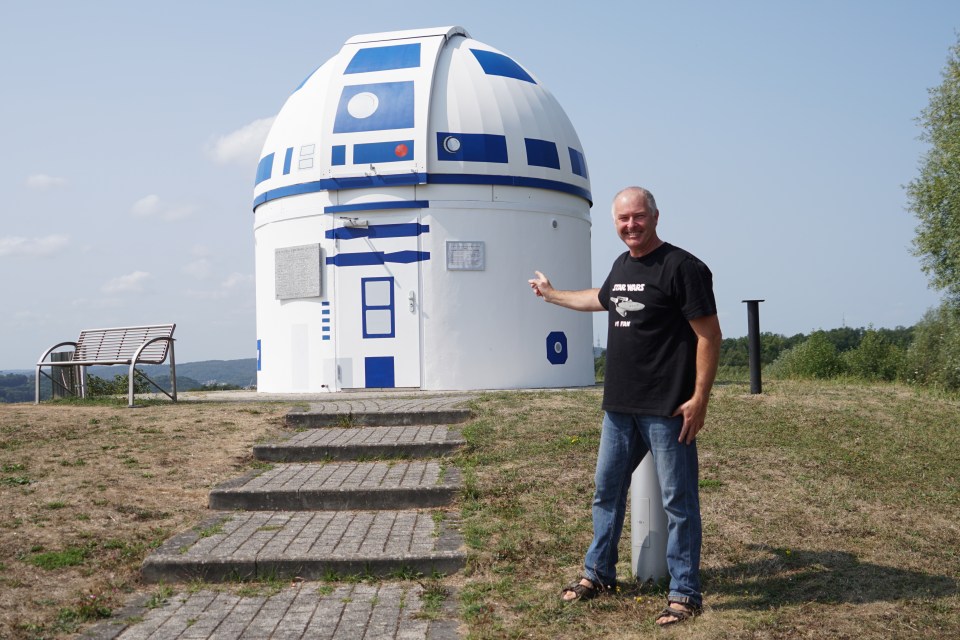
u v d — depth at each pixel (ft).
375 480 22.72
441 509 21.17
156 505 21.34
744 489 21.80
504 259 46.34
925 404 34.09
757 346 36.86
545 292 16.92
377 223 45.70
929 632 13.87
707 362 14.42
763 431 28.07
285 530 19.48
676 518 14.80
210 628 14.60
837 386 42.83
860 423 29.71
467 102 46.34
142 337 39.93
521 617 14.80
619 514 15.66
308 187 46.62
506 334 46.32
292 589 16.65
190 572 17.10
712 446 25.96
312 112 48.26
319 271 46.37
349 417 30.81
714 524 19.27
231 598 16.15
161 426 30.30
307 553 17.58
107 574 17.01
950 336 74.59
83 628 14.57
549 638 13.94
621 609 15.11
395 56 47.78
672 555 14.89
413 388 45.21
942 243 70.74
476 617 14.80
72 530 19.12
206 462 25.32
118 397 42.63
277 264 48.19
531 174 46.85
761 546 18.04
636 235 14.78
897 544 18.19
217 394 49.08
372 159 45.29
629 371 14.99
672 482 14.75
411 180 44.88
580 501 20.89
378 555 17.39
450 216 45.39
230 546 18.13
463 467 24.06
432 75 46.24
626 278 15.10
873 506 20.79
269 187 48.98
